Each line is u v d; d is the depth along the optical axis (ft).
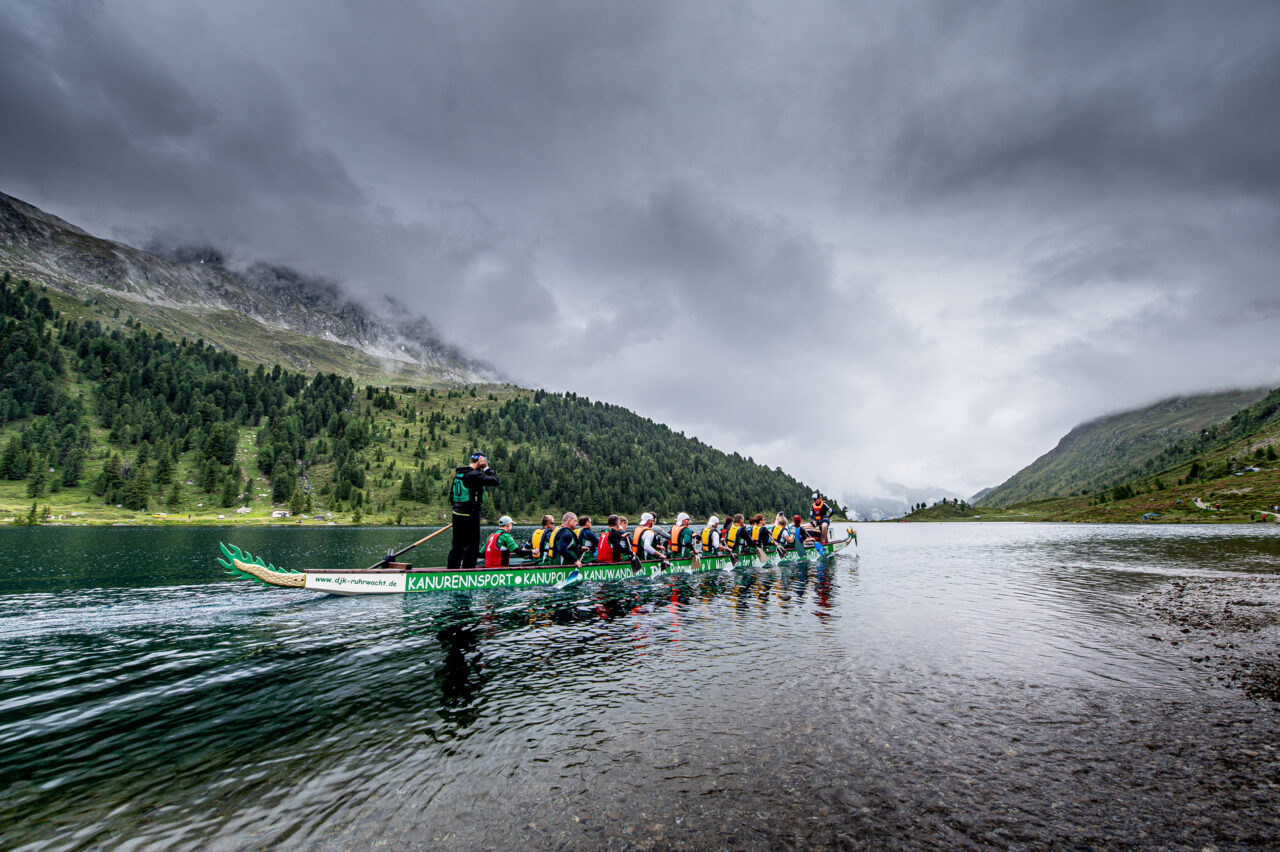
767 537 89.92
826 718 22.39
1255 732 21.22
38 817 15.37
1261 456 518.78
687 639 36.86
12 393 652.07
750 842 13.92
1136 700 24.67
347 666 30.63
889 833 14.29
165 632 38.78
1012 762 18.52
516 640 36.63
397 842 14.14
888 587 63.77
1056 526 407.85
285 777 17.83
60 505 465.47
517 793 16.63
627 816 15.26
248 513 538.88
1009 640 36.47
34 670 29.86
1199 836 14.26
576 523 66.54
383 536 243.60
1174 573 79.51
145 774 18.06
